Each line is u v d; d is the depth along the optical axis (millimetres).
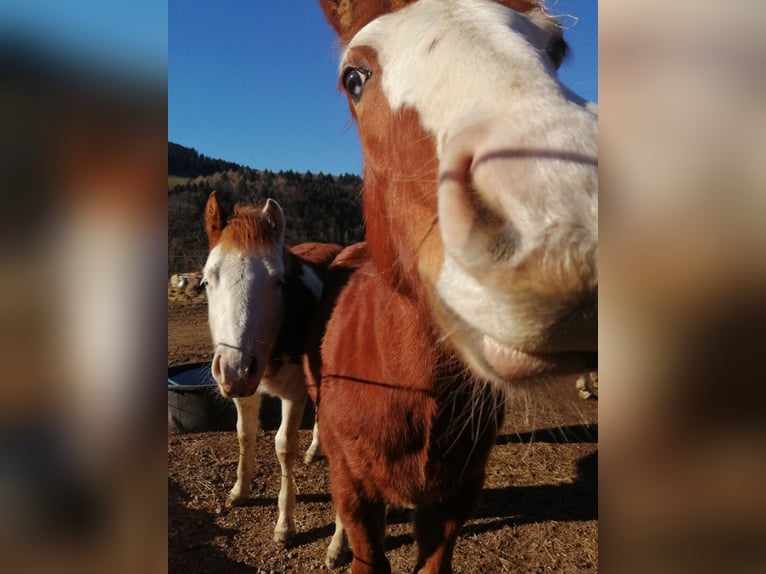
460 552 3732
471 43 1506
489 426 2389
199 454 5105
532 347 1119
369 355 2404
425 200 1559
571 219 1001
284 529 3816
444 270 1427
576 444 5547
